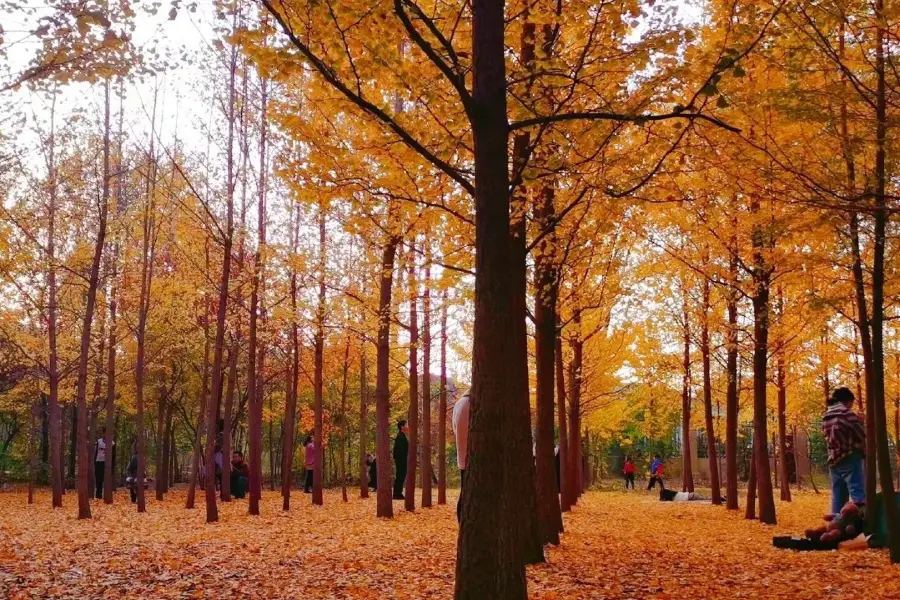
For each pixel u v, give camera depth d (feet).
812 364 55.72
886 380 57.16
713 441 62.90
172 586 20.58
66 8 22.02
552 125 21.89
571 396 62.34
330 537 33.99
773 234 26.48
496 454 14.14
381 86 21.98
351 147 25.43
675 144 21.80
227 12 18.83
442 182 25.50
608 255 38.37
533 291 30.71
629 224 33.37
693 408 87.97
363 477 68.33
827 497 77.97
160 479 69.87
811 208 25.02
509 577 14.02
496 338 14.43
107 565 24.20
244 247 52.39
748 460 140.36
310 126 24.43
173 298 64.54
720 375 69.92
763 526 40.37
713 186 29.07
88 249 55.72
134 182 61.05
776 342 44.01
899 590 18.90
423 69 21.75
